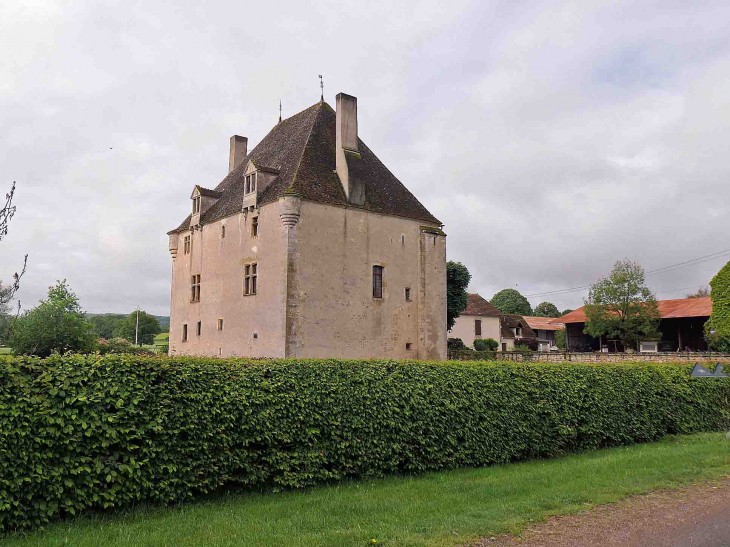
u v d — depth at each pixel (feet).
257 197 93.50
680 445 47.93
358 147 106.52
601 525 24.67
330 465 34.04
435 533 23.40
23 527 23.72
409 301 101.30
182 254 118.11
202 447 29.14
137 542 22.43
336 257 91.20
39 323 97.35
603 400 48.32
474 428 39.60
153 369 28.50
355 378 35.37
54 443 24.97
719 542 22.59
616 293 148.15
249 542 22.27
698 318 161.38
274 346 85.56
